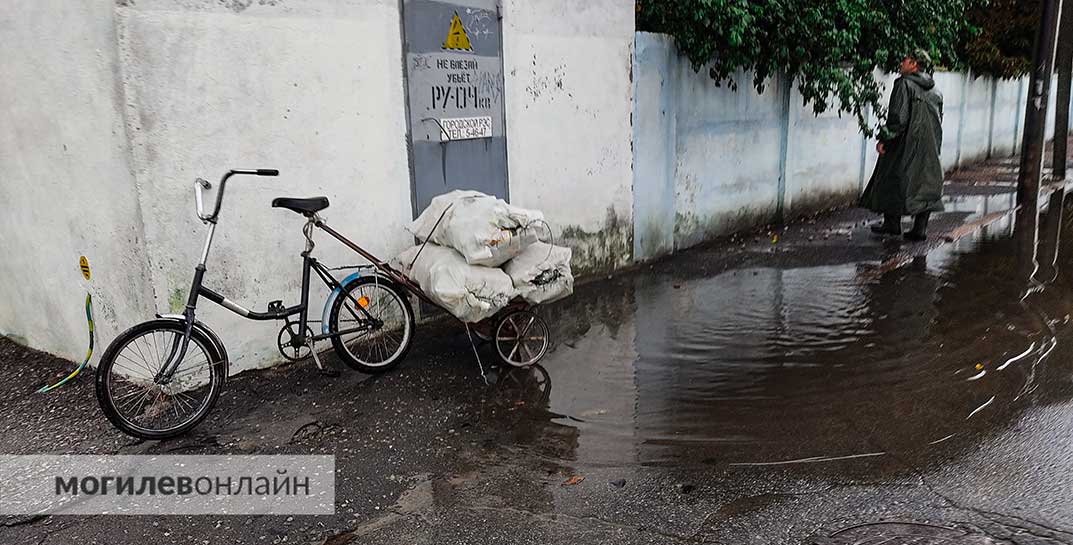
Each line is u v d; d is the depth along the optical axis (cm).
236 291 450
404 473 367
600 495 347
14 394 452
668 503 340
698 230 851
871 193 863
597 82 673
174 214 415
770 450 386
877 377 475
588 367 499
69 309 484
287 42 450
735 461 376
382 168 515
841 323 579
